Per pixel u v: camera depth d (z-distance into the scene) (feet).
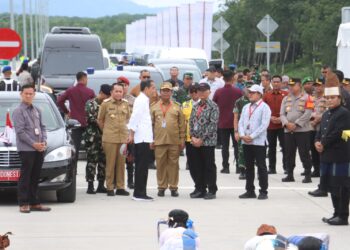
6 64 149.48
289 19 431.43
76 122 93.97
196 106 91.71
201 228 74.28
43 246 66.59
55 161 84.99
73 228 73.97
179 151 93.25
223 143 115.24
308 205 87.45
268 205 87.35
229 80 114.73
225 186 102.27
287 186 101.91
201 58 227.40
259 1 447.01
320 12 345.72
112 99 92.58
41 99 94.38
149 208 84.99
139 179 89.92
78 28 195.83
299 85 104.53
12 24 209.46
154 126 93.25
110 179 93.50
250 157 92.02
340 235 71.56
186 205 87.20
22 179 81.71
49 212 82.33
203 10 295.48
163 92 92.94
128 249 65.51
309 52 366.02
